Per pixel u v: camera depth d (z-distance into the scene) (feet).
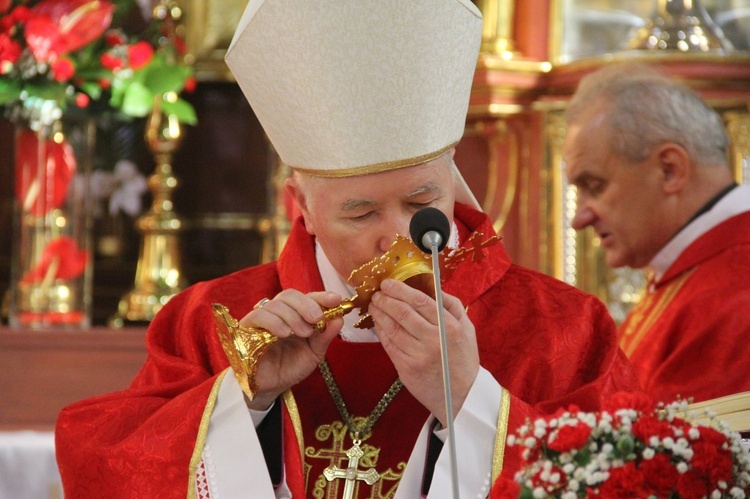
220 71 58.49
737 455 21.59
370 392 28.40
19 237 49.80
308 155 26.55
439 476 25.27
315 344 26.30
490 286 29.19
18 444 41.11
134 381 30.45
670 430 21.12
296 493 26.53
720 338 36.06
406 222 25.96
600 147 38.86
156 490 26.30
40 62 47.39
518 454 25.11
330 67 25.80
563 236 51.01
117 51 50.39
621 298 50.55
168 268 52.70
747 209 38.58
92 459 27.12
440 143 26.25
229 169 60.23
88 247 51.08
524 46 52.49
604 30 53.06
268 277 30.91
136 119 59.36
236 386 27.20
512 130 52.65
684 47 51.13
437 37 25.79
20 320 49.47
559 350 27.81
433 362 25.02
